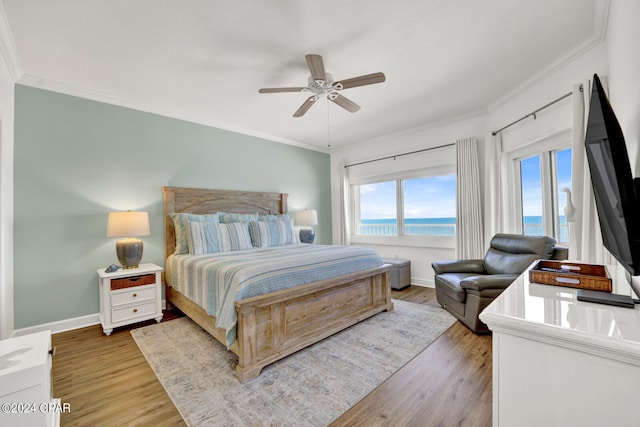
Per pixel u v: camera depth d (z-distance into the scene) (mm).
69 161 2830
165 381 1878
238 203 4164
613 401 611
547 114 2725
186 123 3717
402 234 4754
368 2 1781
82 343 2461
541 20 1981
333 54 2346
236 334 1973
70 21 1901
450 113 3785
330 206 5746
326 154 5703
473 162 3736
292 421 1504
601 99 848
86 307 2893
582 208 2225
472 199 3746
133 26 1969
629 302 822
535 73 2725
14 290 2523
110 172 3082
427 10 1863
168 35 2072
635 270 860
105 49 2234
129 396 1728
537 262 1461
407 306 3389
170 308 3381
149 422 1509
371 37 2135
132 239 3041
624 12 1510
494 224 3422
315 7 1814
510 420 740
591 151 981
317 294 2428
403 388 1780
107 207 3053
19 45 2146
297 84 2867
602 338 610
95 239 2963
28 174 2607
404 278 4277
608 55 2041
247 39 2135
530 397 712
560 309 810
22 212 2572
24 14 1823
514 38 2180
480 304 2477
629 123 1448
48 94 2730
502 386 754
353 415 1544
